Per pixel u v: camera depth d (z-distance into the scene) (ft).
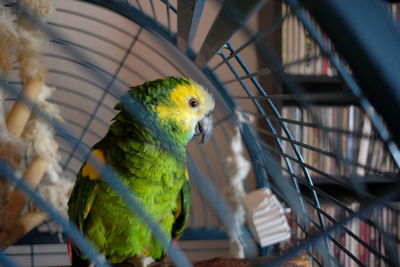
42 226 3.28
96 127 3.75
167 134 2.29
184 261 1.09
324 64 3.27
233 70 2.32
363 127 3.13
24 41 2.22
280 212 2.72
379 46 0.52
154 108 2.27
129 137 2.20
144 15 2.53
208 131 2.58
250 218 2.72
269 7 3.14
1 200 2.15
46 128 2.36
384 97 0.52
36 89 2.34
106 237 2.28
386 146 0.98
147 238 2.29
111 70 3.70
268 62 1.07
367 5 0.53
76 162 3.50
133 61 3.74
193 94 2.45
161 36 2.52
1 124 2.14
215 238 3.37
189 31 1.82
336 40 0.55
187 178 2.49
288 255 0.83
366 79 0.53
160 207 2.32
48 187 2.52
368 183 3.10
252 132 2.79
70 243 2.15
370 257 3.14
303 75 3.26
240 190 2.86
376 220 1.28
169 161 2.26
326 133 1.39
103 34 3.64
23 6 2.14
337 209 2.99
